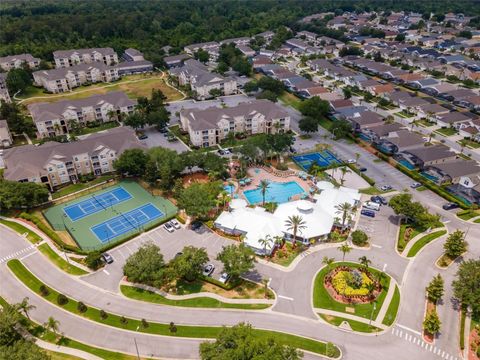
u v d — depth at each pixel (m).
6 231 126.69
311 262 112.25
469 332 90.38
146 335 90.44
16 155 148.12
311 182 152.62
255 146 160.75
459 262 111.50
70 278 107.69
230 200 137.38
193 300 100.00
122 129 177.38
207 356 75.50
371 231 124.88
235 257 101.75
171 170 148.88
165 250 117.31
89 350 87.06
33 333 91.25
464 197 141.62
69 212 137.50
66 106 199.25
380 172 160.38
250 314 95.69
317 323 93.06
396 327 91.75
